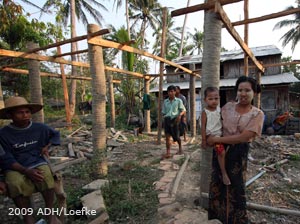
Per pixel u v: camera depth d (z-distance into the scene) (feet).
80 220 10.08
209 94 7.86
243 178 7.65
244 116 7.02
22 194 7.73
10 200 12.38
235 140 6.99
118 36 32.40
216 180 8.05
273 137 28.30
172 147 23.40
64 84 29.32
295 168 16.21
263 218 9.70
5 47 38.65
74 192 12.29
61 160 11.60
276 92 42.14
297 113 46.57
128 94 42.11
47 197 8.36
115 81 37.35
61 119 35.42
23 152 7.98
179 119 18.93
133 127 36.63
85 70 67.56
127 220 9.94
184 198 11.57
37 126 8.38
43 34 41.86
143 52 19.40
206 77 9.98
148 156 20.25
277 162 16.80
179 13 10.02
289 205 10.82
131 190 12.55
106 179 13.83
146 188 12.89
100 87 14.66
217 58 9.94
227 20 10.42
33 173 7.66
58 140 8.74
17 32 37.27
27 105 7.91
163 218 9.79
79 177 14.84
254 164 17.02
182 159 17.94
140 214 10.31
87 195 11.39
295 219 9.62
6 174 7.72
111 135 28.86
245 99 6.95
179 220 9.30
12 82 41.88
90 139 26.08
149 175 15.10
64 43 15.40
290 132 36.40
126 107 42.80
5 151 7.75
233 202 7.72
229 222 7.85
